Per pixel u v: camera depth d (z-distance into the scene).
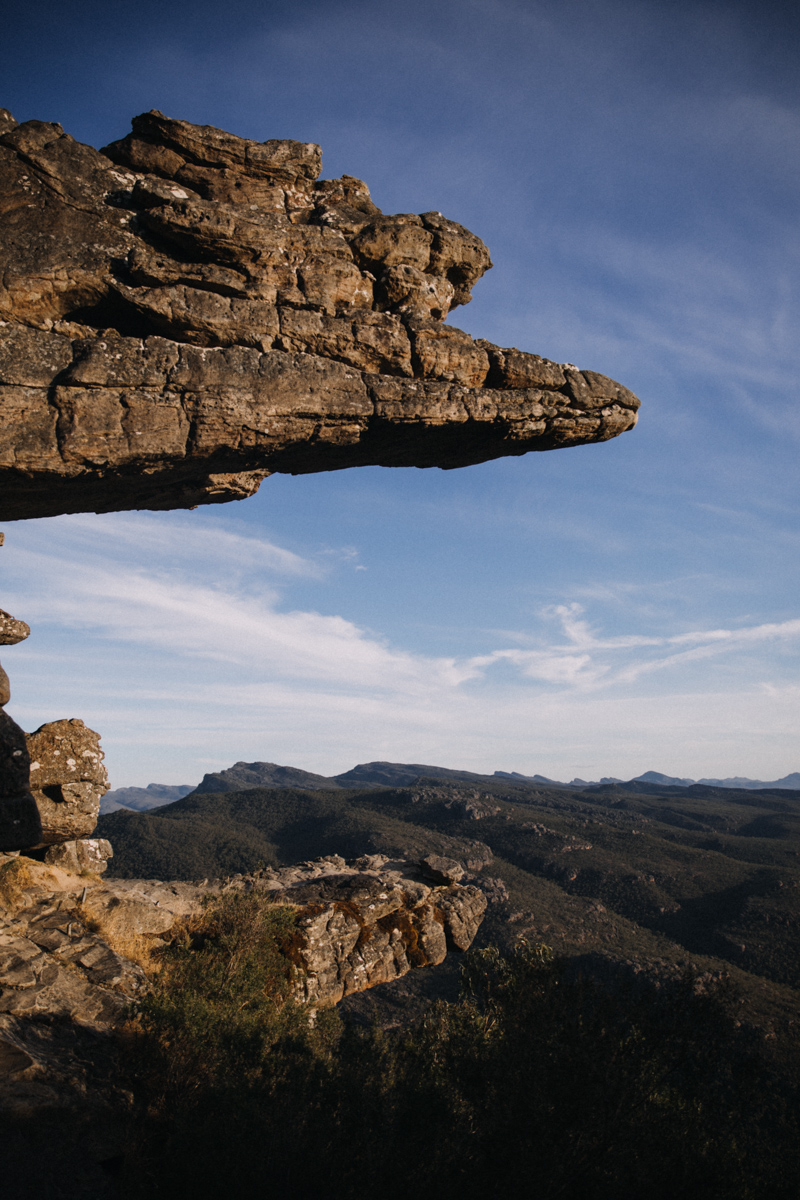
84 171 12.38
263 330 12.09
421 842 159.12
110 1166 9.27
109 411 11.09
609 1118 7.79
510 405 13.13
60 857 17.22
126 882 18.14
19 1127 8.70
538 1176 7.55
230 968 14.50
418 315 13.30
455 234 14.18
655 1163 7.80
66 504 13.26
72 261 11.60
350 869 22.17
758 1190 7.61
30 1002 11.24
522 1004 9.49
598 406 13.93
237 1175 8.34
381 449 13.72
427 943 18.92
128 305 11.74
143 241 12.28
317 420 12.16
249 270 12.52
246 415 11.63
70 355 11.23
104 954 13.59
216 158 13.19
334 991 16.75
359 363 12.80
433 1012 13.24
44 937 13.66
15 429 10.74
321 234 13.09
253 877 20.55
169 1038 10.98
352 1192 8.27
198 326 11.81
